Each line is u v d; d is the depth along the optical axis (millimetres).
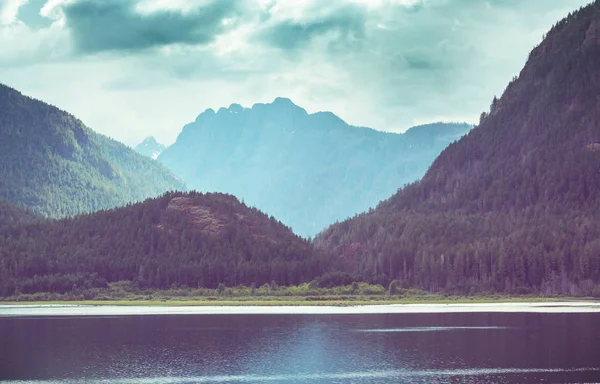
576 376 127562
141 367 137375
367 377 128375
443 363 139875
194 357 147500
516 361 140875
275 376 129625
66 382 125000
